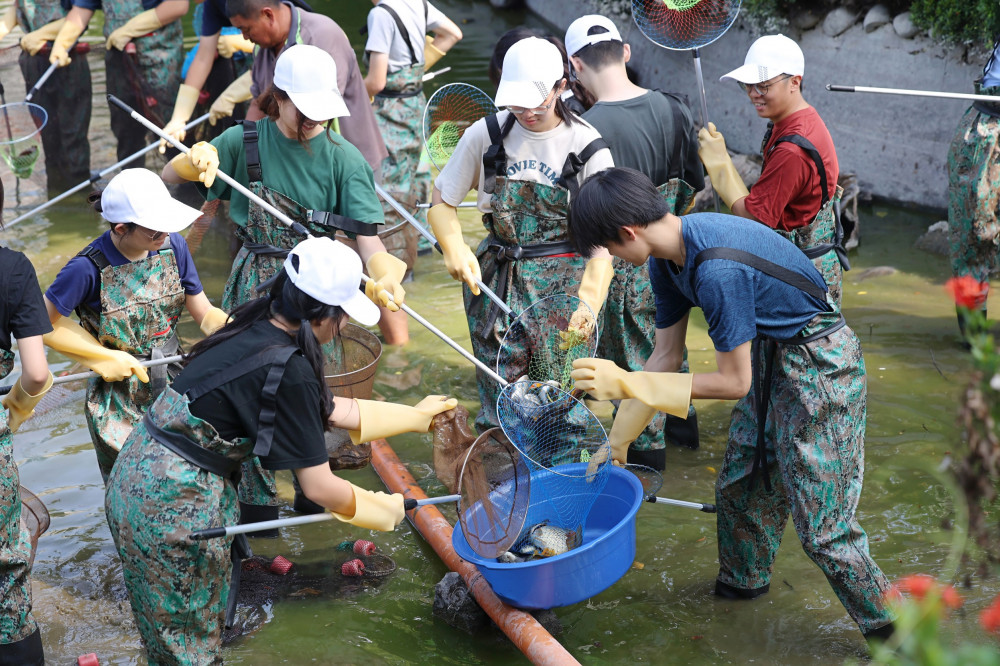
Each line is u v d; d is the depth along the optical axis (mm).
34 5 8031
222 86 6941
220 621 3055
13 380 5332
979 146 5164
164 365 3703
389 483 4348
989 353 2041
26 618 3250
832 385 3107
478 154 3947
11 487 3123
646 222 2900
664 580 3801
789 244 3059
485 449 3355
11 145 7398
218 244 6699
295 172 3904
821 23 7738
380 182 6027
